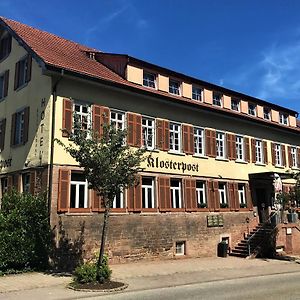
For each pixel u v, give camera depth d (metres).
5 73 24.03
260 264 21.88
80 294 12.84
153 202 22.50
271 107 32.75
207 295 12.84
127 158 15.02
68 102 19.47
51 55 20.50
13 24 23.73
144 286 14.60
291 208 27.86
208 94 27.81
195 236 24.03
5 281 14.88
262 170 29.64
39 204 17.81
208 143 26.02
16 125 22.17
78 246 18.73
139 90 21.86
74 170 19.23
